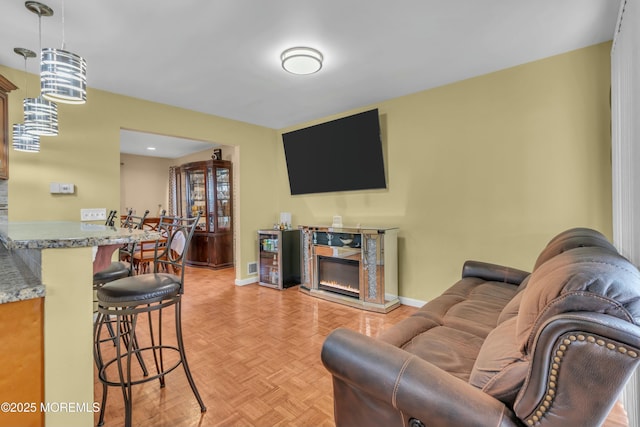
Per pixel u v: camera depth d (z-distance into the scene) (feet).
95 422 5.20
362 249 11.02
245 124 14.62
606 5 6.19
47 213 9.30
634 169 4.66
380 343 3.60
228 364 7.13
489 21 6.74
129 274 6.66
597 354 2.28
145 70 8.97
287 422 5.26
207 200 18.90
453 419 2.77
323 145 13.25
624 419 5.27
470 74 9.48
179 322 5.57
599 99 7.81
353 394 3.65
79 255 3.62
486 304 6.48
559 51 8.14
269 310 10.87
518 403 2.64
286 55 7.91
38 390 3.35
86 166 10.01
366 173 12.14
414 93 11.01
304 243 13.25
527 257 8.90
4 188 8.63
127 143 18.65
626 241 5.45
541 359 2.48
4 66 8.63
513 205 9.11
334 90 10.68
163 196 23.95
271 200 15.87
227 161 19.26
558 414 2.44
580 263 2.78
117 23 6.68
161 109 11.76
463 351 4.66
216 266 18.58
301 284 13.48
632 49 4.75
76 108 9.85
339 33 7.14
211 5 6.10
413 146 11.11
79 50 7.82
